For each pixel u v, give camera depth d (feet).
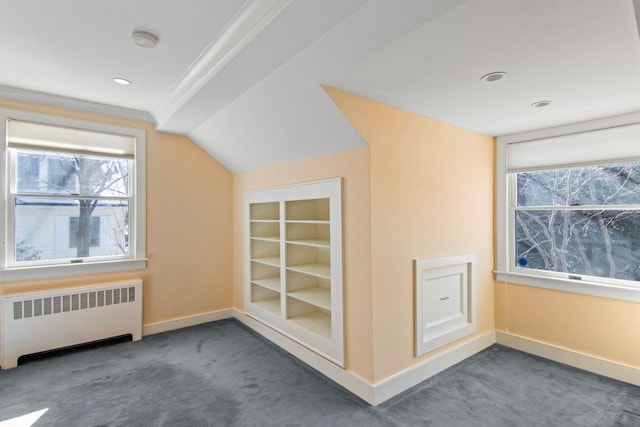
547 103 7.50
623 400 7.24
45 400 7.14
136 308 10.55
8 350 8.55
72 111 9.75
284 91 7.16
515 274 10.10
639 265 8.20
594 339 8.61
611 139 8.40
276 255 12.58
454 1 3.97
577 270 9.21
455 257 9.12
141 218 10.96
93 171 10.32
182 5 5.16
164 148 11.46
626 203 8.34
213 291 12.66
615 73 5.97
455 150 9.31
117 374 8.32
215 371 8.52
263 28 5.00
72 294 9.47
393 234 7.61
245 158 11.28
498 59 5.50
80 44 6.44
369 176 7.22
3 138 8.77
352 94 6.95
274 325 10.46
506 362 9.15
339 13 4.54
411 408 6.91
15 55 6.90
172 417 6.57
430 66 5.76
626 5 4.00
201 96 8.06
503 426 6.34
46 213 9.58
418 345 8.02
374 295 7.16
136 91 8.95
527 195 10.19
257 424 6.36
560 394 7.48
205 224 12.44
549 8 4.09
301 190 9.21
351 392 7.52
